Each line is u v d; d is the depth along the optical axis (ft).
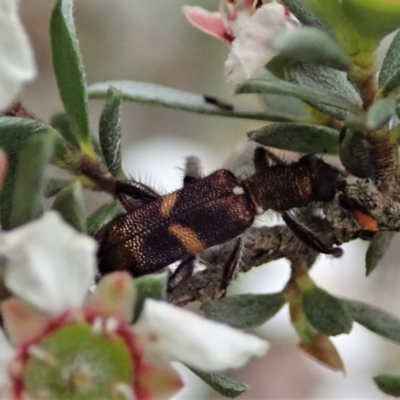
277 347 0.37
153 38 0.47
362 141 0.21
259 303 0.23
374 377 0.22
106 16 0.46
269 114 0.22
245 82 0.20
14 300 0.18
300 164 0.24
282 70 0.22
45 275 0.18
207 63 0.46
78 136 0.21
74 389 0.19
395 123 0.21
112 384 0.19
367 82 0.20
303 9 0.20
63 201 0.18
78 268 0.18
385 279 0.39
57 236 0.18
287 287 0.23
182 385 0.19
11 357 0.19
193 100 0.22
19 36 0.17
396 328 0.22
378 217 0.22
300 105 0.23
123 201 0.22
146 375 0.19
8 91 0.17
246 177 0.24
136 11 0.46
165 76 0.46
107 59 0.46
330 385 0.37
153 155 0.41
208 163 0.41
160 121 0.44
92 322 0.19
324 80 0.21
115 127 0.21
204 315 0.22
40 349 0.19
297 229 0.23
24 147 0.18
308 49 0.19
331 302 0.22
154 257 0.22
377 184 0.21
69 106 0.21
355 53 0.20
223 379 0.20
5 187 0.19
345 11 0.20
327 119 0.23
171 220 0.22
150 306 0.18
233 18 0.22
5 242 0.17
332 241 0.23
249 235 0.23
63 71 0.21
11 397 0.19
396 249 0.39
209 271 0.23
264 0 0.22
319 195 0.24
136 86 0.23
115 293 0.19
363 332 0.36
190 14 0.23
